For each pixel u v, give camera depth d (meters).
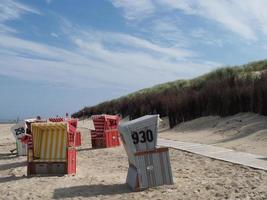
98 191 10.77
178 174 12.48
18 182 12.41
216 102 26.75
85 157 18.42
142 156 10.53
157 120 10.63
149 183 10.55
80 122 58.91
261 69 34.72
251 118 22.50
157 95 37.84
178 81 51.09
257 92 23.25
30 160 13.51
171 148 18.77
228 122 23.31
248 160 13.86
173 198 9.53
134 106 42.34
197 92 29.72
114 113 53.59
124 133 10.59
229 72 35.97
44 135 13.69
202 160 14.88
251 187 10.04
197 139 21.55
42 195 10.55
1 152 22.17
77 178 12.70
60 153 13.53
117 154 19.02
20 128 20.11
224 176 11.73
